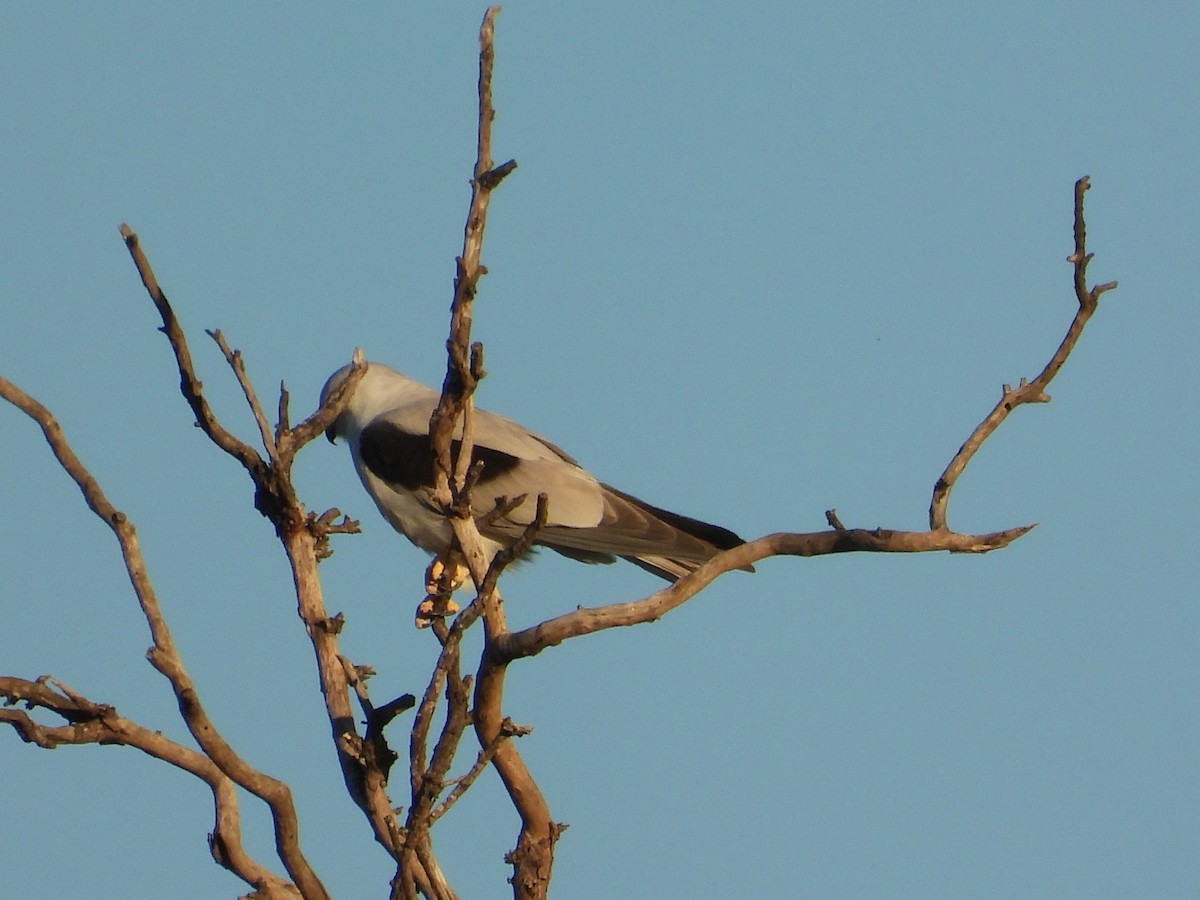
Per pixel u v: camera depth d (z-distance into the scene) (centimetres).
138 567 888
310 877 881
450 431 850
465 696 773
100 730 867
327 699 922
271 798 862
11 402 913
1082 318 820
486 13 796
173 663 857
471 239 808
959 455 822
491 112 803
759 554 840
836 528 828
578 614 824
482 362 820
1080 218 813
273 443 928
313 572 939
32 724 842
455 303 814
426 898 879
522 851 895
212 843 910
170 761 891
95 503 898
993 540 818
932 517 827
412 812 789
